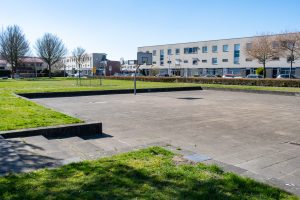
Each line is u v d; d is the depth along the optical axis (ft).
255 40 154.61
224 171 14.89
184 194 11.78
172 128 29.50
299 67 156.66
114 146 22.43
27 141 20.39
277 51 141.49
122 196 11.43
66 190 11.76
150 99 59.06
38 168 14.40
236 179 13.43
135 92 70.64
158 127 29.99
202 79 116.37
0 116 28.71
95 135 26.13
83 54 284.00
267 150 21.52
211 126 30.66
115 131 27.99
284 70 163.12
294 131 28.45
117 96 65.46
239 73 183.42
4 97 49.70
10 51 188.75
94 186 12.28
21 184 12.16
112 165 14.96
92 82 117.08
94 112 40.40
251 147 22.34
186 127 30.04
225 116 37.45
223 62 191.42
